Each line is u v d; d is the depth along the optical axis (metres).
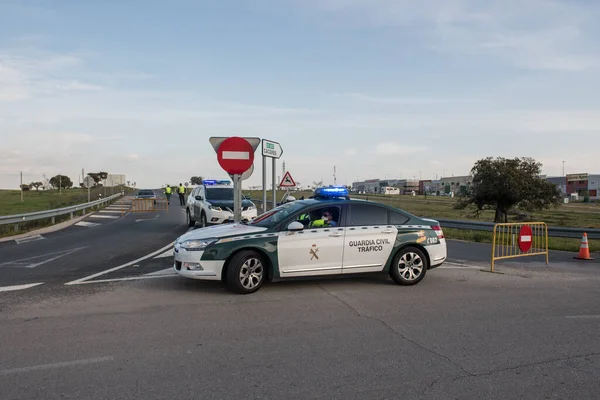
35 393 3.78
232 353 4.71
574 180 100.00
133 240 14.80
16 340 5.04
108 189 56.25
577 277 9.23
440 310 6.45
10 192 81.69
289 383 4.00
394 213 8.26
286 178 17.81
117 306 6.48
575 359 4.64
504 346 5.00
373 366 4.40
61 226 20.52
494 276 9.21
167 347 4.86
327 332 5.42
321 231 7.63
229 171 10.48
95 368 4.30
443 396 3.78
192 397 3.73
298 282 8.27
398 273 8.03
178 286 7.80
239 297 7.09
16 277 8.58
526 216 36.59
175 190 81.38
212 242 7.21
